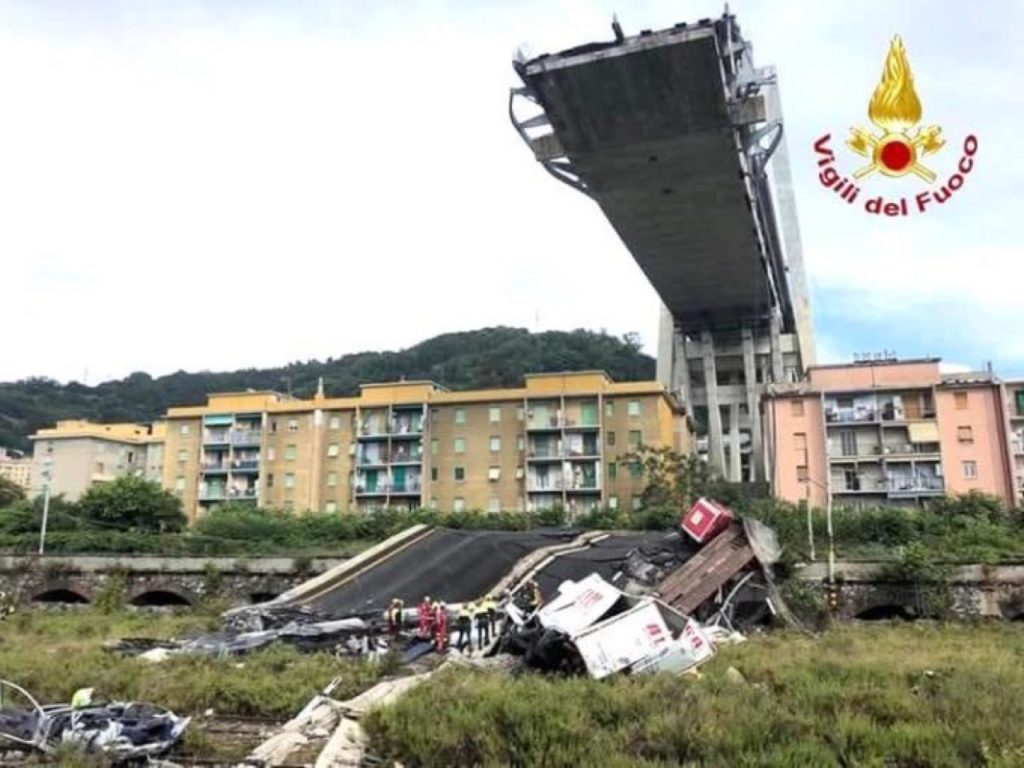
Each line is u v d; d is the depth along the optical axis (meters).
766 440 67.44
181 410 80.12
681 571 32.16
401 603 27.30
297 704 16.80
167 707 16.56
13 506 65.69
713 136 48.28
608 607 20.19
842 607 36.75
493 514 61.28
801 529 48.09
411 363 128.75
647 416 68.25
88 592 45.84
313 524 61.38
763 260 66.81
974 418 61.34
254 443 77.31
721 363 86.06
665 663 17.31
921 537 46.69
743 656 20.03
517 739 11.77
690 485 60.31
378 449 74.44
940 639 27.34
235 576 44.69
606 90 45.38
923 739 11.25
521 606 27.81
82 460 93.88
